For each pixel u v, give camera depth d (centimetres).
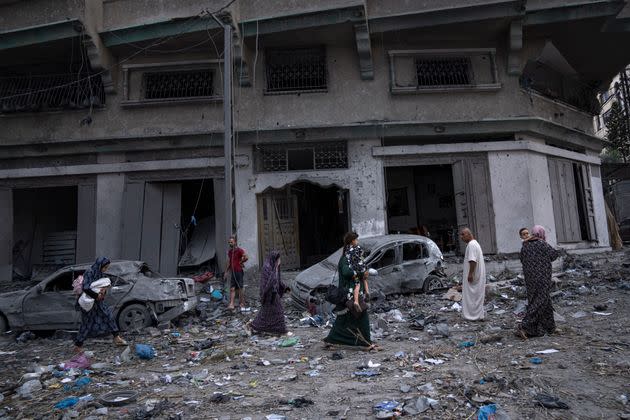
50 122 1375
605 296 892
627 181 2491
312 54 1361
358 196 1306
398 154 1319
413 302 970
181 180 1362
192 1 1243
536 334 622
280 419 385
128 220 1321
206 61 1337
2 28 1269
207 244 1378
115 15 1289
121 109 1358
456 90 1338
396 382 470
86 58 1344
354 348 620
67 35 1238
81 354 640
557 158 1491
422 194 1783
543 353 537
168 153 1352
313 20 1233
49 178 1372
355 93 1341
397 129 1314
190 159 1333
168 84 1380
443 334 673
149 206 1330
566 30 1362
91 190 1355
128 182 1340
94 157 1369
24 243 1520
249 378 523
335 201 1645
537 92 1420
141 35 1269
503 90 1364
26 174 1361
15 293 904
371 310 915
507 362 514
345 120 1328
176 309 891
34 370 608
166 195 1343
